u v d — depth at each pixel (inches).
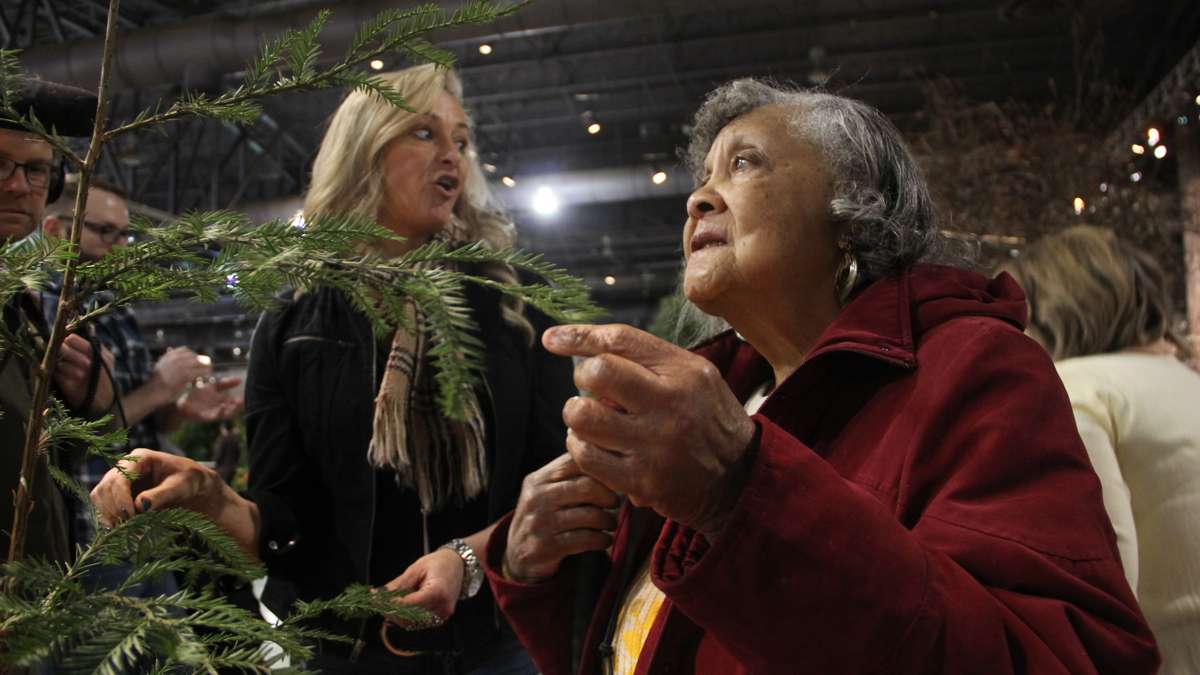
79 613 21.9
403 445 57.4
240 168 463.2
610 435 26.7
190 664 21.6
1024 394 32.5
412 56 28.0
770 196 40.1
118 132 26.1
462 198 68.6
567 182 466.9
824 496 27.3
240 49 302.5
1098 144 158.4
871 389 36.7
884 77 390.3
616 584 41.0
